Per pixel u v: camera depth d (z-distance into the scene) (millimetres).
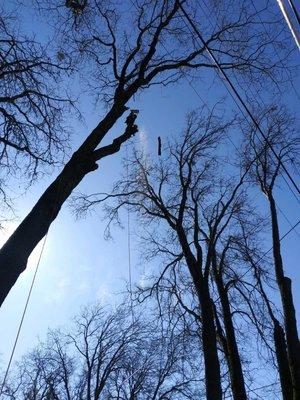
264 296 16062
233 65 12266
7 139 11898
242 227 16922
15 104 11828
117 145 9266
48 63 11758
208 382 12516
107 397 25953
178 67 11555
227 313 15328
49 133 11977
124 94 10078
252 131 16094
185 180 16406
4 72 11547
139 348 25844
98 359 25984
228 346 14773
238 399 13867
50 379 27062
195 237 15125
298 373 12703
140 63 11266
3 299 6980
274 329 14234
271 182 15812
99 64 11484
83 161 8789
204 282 14133
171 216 15867
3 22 11484
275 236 15000
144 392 24469
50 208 8008
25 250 7430
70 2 11188
